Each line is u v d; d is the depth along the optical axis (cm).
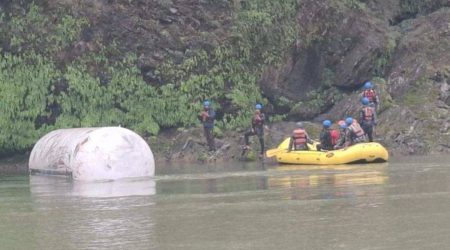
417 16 4622
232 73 3881
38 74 3541
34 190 2147
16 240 1217
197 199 1727
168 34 3825
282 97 3981
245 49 3916
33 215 1535
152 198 1778
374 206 1480
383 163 2795
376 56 4112
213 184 2128
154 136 3681
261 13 3994
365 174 2261
